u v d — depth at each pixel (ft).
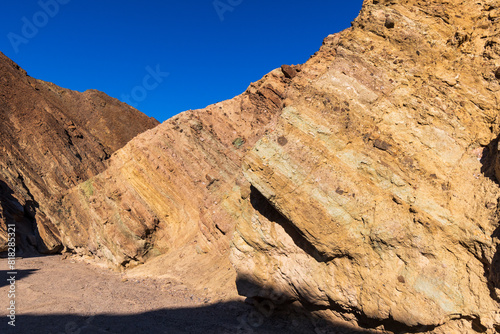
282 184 34.37
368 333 31.81
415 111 32.78
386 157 32.48
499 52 31.37
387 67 34.40
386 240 30.58
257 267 38.14
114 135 189.78
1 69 161.17
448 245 28.86
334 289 32.91
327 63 49.60
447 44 33.55
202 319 38.32
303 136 34.83
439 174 30.89
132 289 55.11
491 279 26.18
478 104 31.42
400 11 35.32
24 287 56.34
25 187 129.49
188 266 61.52
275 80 75.05
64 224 97.09
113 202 81.00
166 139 79.97
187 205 75.00
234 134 77.51
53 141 150.30
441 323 27.68
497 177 28.37
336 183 32.99
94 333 33.68
